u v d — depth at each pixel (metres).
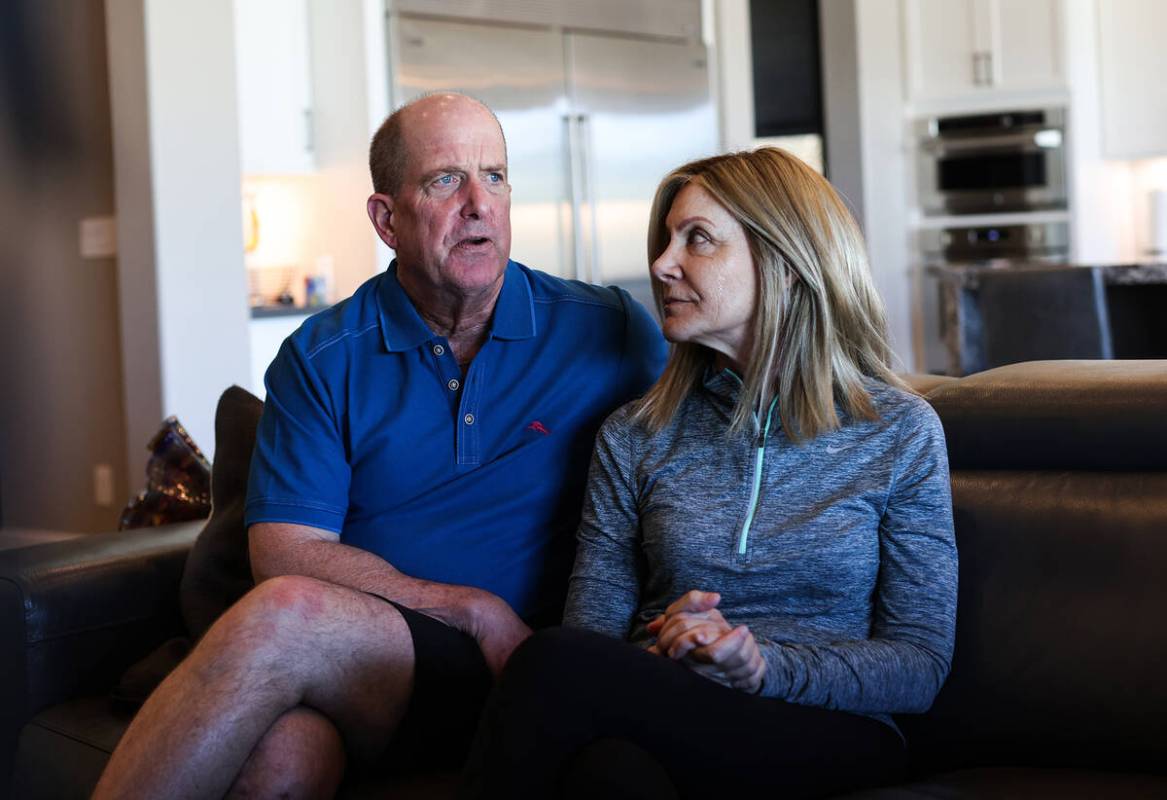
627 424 1.77
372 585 1.76
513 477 1.88
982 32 6.71
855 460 1.61
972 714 1.60
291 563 1.81
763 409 1.66
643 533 1.72
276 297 5.16
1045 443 1.67
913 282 6.93
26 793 1.96
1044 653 1.57
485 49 5.09
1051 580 1.59
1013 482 1.67
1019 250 6.78
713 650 1.40
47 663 2.01
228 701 1.46
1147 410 1.62
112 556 2.11
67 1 4.50
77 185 4.57
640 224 5.60
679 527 1.65
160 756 1.44
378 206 1.94
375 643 1.57
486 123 1.89
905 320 6.92
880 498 1.59
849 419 1.63
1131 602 1.54
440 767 1.67
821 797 1.47
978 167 6.77
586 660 1.36
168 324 4.24
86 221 4.54
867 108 6.75
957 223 6.84
